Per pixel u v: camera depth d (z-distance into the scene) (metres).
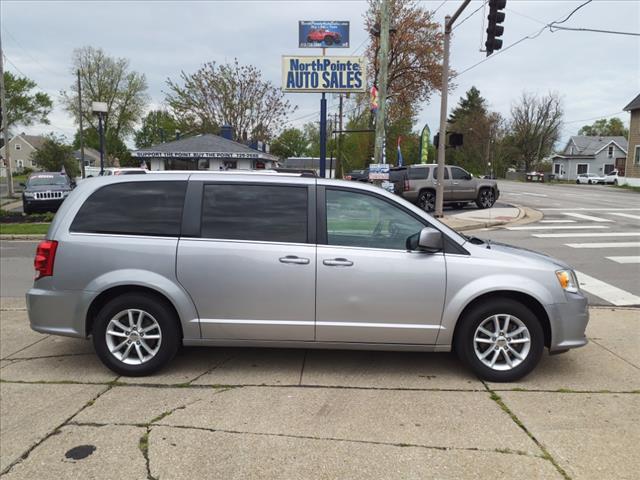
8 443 3.40
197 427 3.60
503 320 4.45
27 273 9.70
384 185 14.59
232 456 3.24
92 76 65.94
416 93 37.09
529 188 41.25
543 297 4.38
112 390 4.24
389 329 4.43
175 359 4.93
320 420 3.72
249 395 4.14
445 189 21.55
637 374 4.63
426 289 4.39
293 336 4.46
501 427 3.62
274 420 3.71
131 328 4.52
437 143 18.92
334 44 22.94
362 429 3.59
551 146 80.31
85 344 5.43
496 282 4.37
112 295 4.54
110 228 4.51
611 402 4.04
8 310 6.92
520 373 4.40
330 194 4.55
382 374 4.60
